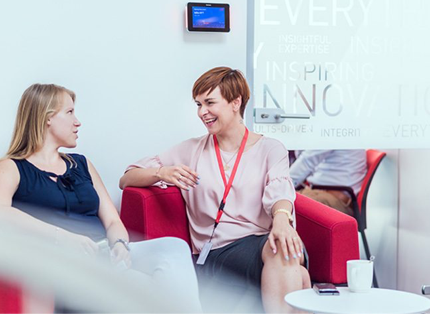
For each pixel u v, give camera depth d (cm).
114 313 25
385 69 301
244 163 231
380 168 401
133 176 237
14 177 211
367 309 161
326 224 224
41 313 24
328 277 223
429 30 303
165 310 26
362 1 298
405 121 304
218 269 216
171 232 234
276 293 195
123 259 203
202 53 286
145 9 279
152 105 283
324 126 297
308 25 294
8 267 24
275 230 197
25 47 266
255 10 289
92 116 276
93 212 225
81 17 272
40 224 194
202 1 281
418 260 361
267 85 292
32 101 219
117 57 278
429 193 346
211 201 229
